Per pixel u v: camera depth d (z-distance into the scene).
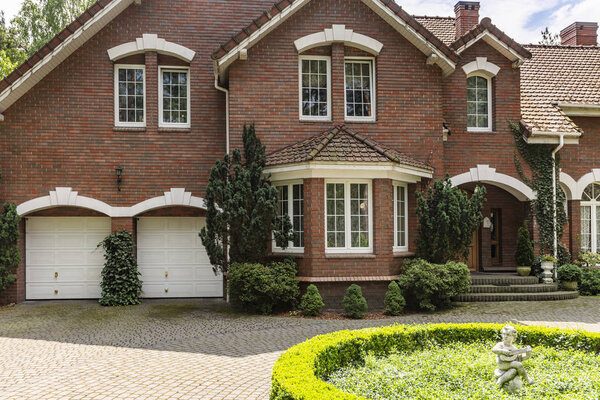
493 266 17.25
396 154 13.32
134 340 9.65
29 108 14.03
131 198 14.35
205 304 13.98
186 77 15.09
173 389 6.66
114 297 13.82
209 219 12.64
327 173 12.44
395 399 5.23
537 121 15.88
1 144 13.90
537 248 15.77
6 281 13.75
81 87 14.27
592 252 16.66
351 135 13.36
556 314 11.91
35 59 13.52
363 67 14.53
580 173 16.44
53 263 14.84
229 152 13.58
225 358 8.20
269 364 7.79
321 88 14.28
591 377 5.87
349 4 14.12
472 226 12.88
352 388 5.56
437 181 13.09
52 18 30.55
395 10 13.85
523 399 5.17
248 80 13.70
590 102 16.53
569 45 20.88
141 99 14.81
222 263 12.77
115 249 14.16
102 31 14.43
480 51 15.74
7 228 13.60
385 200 12.70
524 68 18.47
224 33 15.05
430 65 14.48
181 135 14.62
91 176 14.22
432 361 6.61
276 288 11.70
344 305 11.66
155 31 14.71
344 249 12.72
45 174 14.05
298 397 4.59
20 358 8.37
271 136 13.73
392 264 12.83
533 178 15.84
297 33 13.91
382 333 7.30
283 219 12.48
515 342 7.60
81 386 6.83
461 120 15.54
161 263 15.16
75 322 11.48
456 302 13.73
